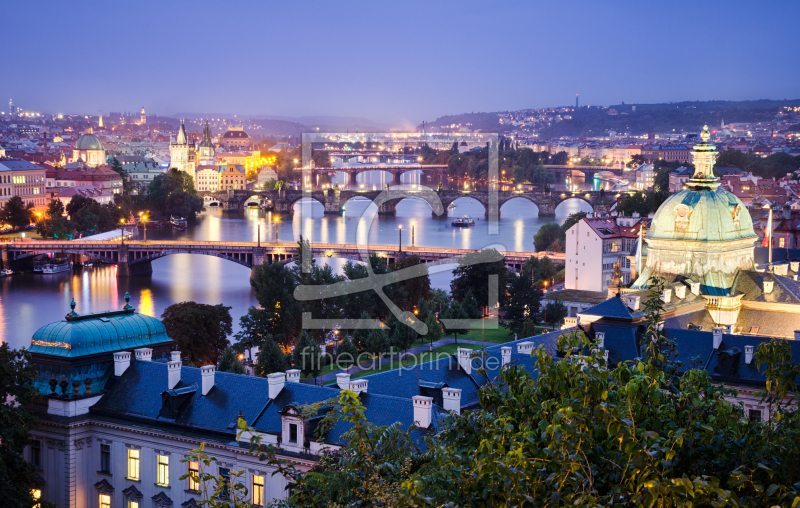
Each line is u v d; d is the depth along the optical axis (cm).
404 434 6050
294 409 10200
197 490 10975
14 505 10119
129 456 11588
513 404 5444
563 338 5550
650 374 5069
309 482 5894
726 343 13475
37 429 11962
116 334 12912
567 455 4378
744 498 4238
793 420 5659
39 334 12656
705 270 16838
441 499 4678
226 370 17700
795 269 19538
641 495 4178
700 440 4753
